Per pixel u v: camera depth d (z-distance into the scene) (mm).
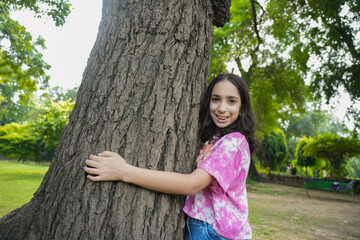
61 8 5781
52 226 1156
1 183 7590
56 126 10883
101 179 1172
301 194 12219
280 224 5637
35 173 11336
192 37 1503
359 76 10281
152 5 1475
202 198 1420
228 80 1519
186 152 1360
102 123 1280
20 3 5848
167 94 1361
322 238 4672
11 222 1252
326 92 11148
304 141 16328
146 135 1277
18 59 10008
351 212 7766
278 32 12852
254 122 1607
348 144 13406
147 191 1223
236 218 1383
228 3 1794
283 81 14430
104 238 1136
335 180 15133
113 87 1327
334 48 10805
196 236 1346
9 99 32500
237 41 14008
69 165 1251
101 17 1681
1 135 20656
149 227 1187
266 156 21859
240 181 1437
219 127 1542
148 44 1402
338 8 9570
